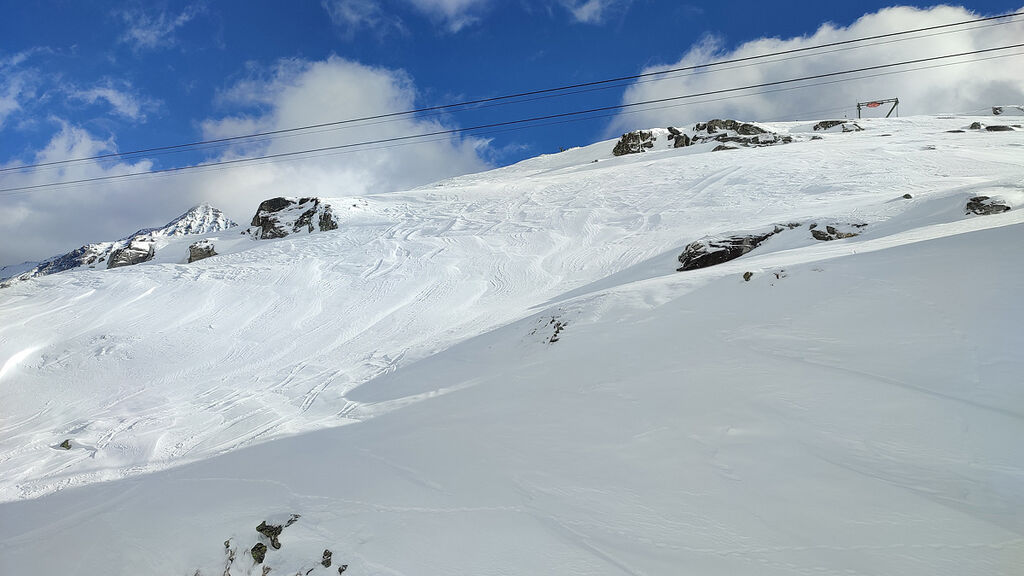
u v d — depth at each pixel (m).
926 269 9.05
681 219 33.69
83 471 13.88
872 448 5.66
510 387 10.20
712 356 8.61
